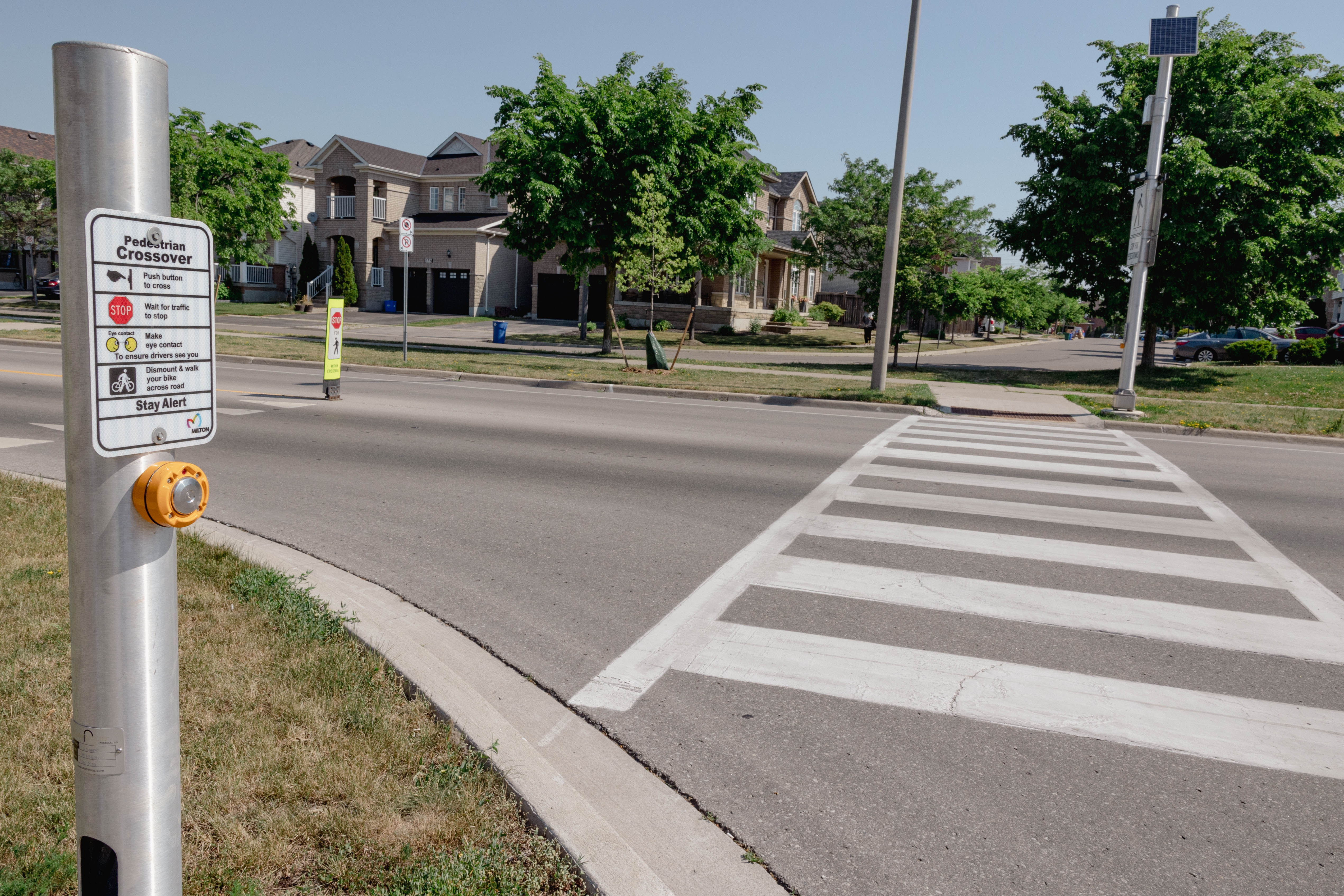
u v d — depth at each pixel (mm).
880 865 3023
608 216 24609
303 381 16797
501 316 47844
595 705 4129
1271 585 6129
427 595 5512
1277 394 20078
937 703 4230
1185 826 3299
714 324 40594
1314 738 3977
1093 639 5055
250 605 4738
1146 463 11062
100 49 1704
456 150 52500
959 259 50250
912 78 16578
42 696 3633
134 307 1805
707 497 8328
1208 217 21109
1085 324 92375
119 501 1823
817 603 5531
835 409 16234
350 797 3082
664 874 2928
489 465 9539
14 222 44312
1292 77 22328
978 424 14539
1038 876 2988
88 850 1914
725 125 24734
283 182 39375
